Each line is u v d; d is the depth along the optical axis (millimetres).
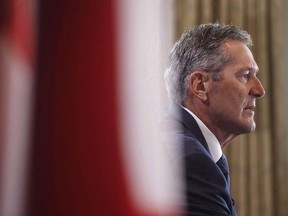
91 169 770
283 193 7379
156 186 811
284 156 7438
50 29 756
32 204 755
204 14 7082
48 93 756
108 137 773
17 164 747
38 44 750
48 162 760
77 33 762
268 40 7398
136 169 793
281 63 7398
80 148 768
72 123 765
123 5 766
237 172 7199
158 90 820
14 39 721
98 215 771
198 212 1819
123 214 776
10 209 744
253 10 7320
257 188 7301
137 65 786
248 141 7293
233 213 2045
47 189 761
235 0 7242
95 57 765
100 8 763
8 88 729
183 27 6965
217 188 1878
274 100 7367
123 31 769
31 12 739
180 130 2047
